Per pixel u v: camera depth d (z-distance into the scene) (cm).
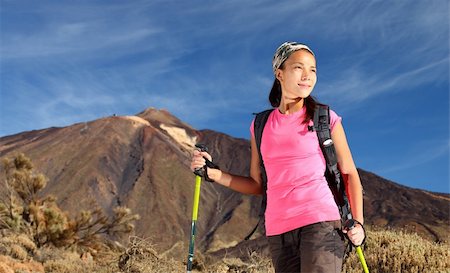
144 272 1431
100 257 2553
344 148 408
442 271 862
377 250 954
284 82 416
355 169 409
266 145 412
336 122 408
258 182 450
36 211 2662
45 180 3008
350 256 945
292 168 399
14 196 2853
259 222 429
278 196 402
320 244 380
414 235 1044
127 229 2948
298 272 394
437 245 976
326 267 376
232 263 1324
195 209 439
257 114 435
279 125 410
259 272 1177
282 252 399
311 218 385
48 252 2069
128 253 1519
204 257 1789
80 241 2748
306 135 403
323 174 401
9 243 1936
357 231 385
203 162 446
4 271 1406
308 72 409
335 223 387
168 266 1505
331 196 396
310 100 412
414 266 909
